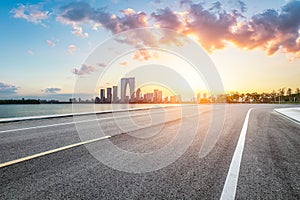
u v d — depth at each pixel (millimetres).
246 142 5480
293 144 5289
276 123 9961
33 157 3873
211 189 2621
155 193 2496
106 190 2562
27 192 2473
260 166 3531
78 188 2607
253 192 2555
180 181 2867
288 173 3215
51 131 6855
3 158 3785
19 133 6441
